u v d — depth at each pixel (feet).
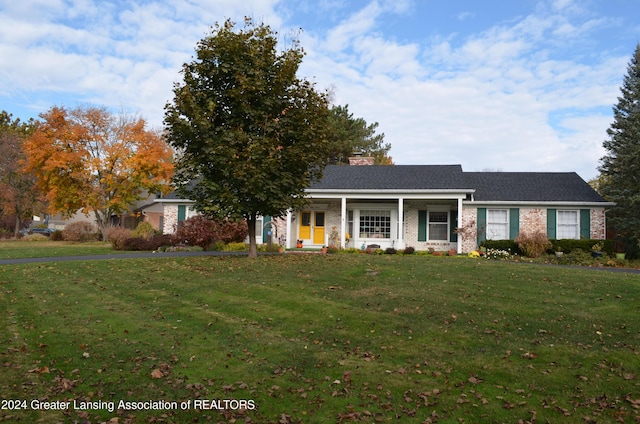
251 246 50.75
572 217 71.15
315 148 46.34
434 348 23.26
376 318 27.91
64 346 23.03
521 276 40.14
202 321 27.48
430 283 37.42
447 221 76.43
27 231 150.71
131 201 103.19
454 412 16.87
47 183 97.04
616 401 17.62
